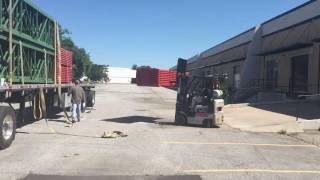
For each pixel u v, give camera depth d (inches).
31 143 563.8
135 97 1995.6
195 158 490.6
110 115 1026.7
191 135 687.1
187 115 831.7
